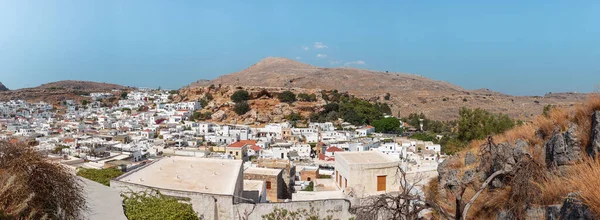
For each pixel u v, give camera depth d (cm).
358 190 2628
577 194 1001
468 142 3459
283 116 15112
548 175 1282
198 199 1872
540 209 1167
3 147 1339
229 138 10944
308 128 13025
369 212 1120
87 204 1659
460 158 2109
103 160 6019
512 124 3297
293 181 5253
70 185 1428
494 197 1434
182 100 18712
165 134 11438
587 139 1284
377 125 13812
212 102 16550
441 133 13600
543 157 1451
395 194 2472
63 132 11756
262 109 15512
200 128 12644
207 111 15500
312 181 5288
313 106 15688
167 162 2466
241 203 1889
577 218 940
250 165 5419
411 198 1074
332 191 2864
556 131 1448
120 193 1884
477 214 1451
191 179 2117
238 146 8925
